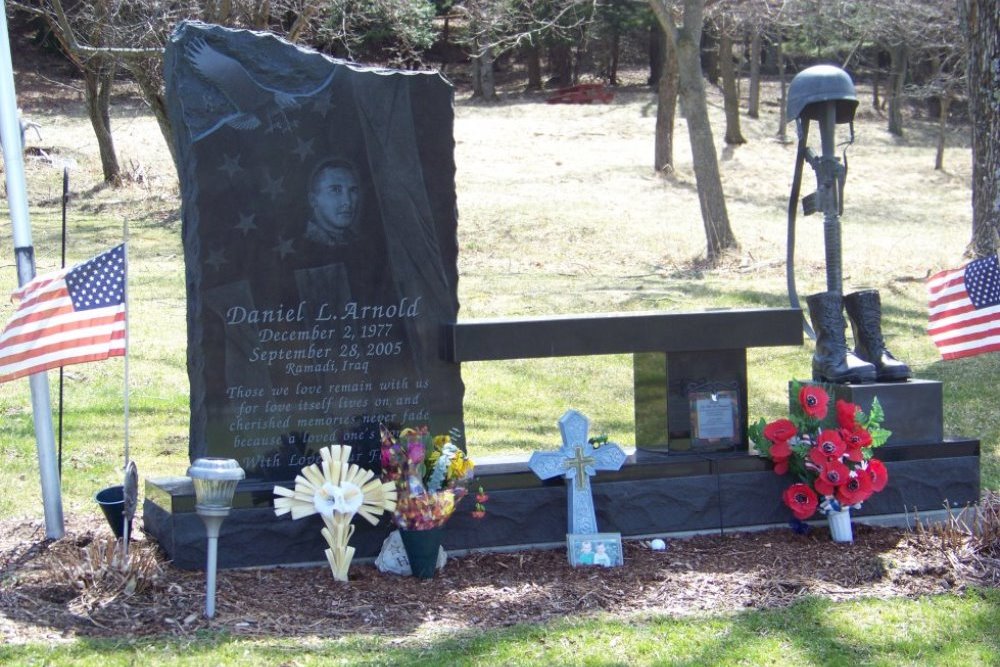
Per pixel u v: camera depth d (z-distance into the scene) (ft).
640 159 108.47
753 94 144.56
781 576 21.65
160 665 16.71
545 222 76.89
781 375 41.42
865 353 26.12
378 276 23.16
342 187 22.84
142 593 19.66
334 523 20.98
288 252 22.52
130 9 74.69
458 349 22.74
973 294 26.07
